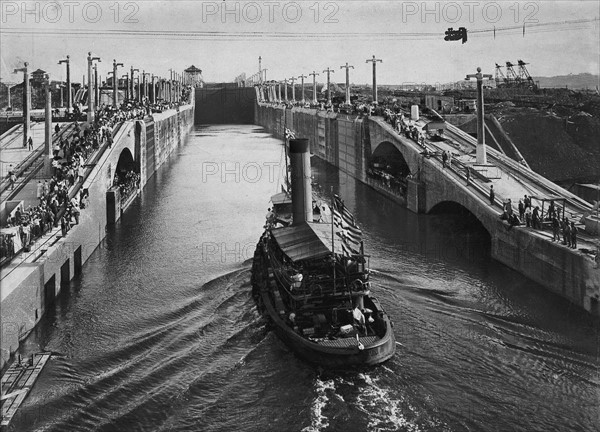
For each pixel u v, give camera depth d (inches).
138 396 1204.5
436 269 1975.9
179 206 3078.2
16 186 2176.4
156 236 2466.8
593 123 3208.7
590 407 1151.0
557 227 1723.7
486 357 1341.0
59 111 3821.4
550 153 3166.8
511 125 3248.0
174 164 4694.9
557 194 2276.1
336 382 1210.0
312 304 1350.9
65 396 1197.1
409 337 1440.7
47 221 1886.1
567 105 3371.1
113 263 2098.9
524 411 1138.0
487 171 2559.1
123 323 1569.9
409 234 2471.7
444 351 1368.1
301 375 1242.0
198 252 2223.2
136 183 3348.9
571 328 1483.8
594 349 1371.8
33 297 1503.4
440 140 3270.2
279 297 1470.2
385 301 1672.0
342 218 1825.8
